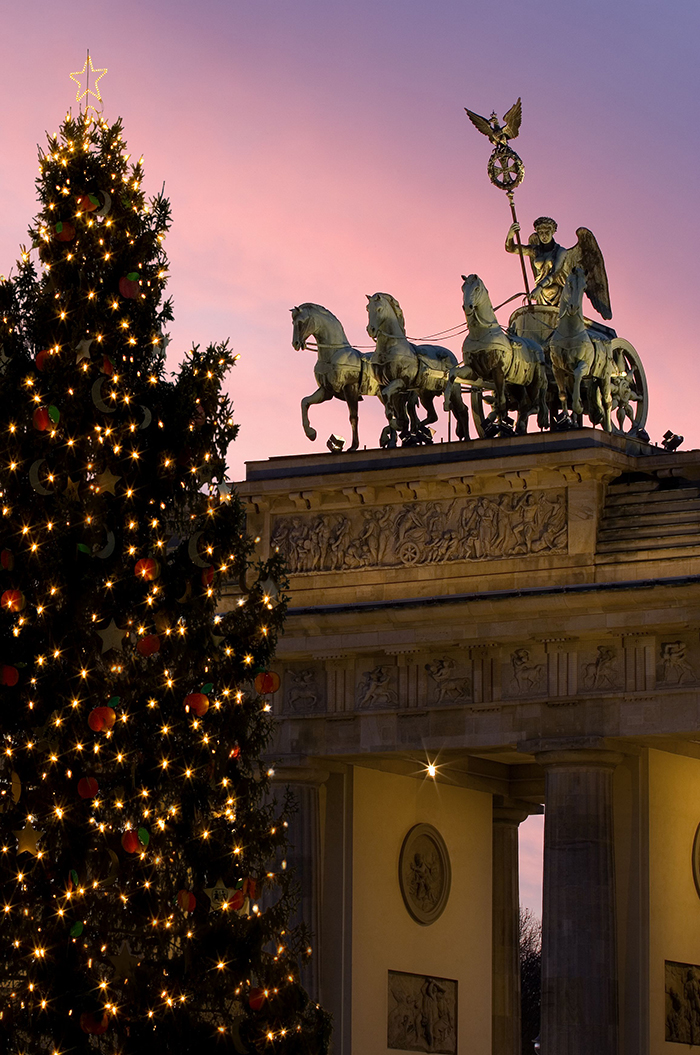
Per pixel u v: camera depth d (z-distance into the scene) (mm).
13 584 60781
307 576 123750
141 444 63469
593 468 115188
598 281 134125
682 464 115250
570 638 115500
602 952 112875
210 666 64125
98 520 61719
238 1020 62250
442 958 128875
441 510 120625
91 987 59688
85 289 63625
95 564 61875
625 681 114000
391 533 121938
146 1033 60625
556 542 116438
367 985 122438
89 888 60125
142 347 64625
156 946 62188
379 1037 122938
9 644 60812
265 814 64875
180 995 60969
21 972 60188
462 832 131875
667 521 114250
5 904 59156
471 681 118438
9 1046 58688
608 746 114188
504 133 136125
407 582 120688
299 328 128750
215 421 65250
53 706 60438
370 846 124375
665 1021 117625
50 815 59844
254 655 65125
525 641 116812
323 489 122688
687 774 122375
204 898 62750
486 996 132125
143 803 61281
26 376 62219
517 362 122625
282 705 123312
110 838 60875
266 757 122562
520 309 132875
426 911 127875
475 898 132125
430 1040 126625
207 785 63125
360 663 122125
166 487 63906
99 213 63969
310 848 121250
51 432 60969
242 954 62719
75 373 62406
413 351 127562
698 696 111875
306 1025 65188
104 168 64938
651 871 117188
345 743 121438
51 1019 59375
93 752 60562
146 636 61656
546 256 133250
